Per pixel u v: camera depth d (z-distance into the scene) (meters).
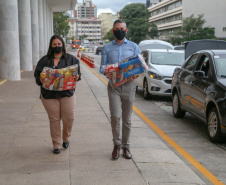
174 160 4.70
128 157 4.66
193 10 81.50
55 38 4.48
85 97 10.19
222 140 5.95
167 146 5.55
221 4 80.19
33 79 15.38
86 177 3.96
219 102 5.78
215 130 6.04
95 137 5.68
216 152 5.60
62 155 4.73
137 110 9.06
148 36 99.38
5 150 4.90
